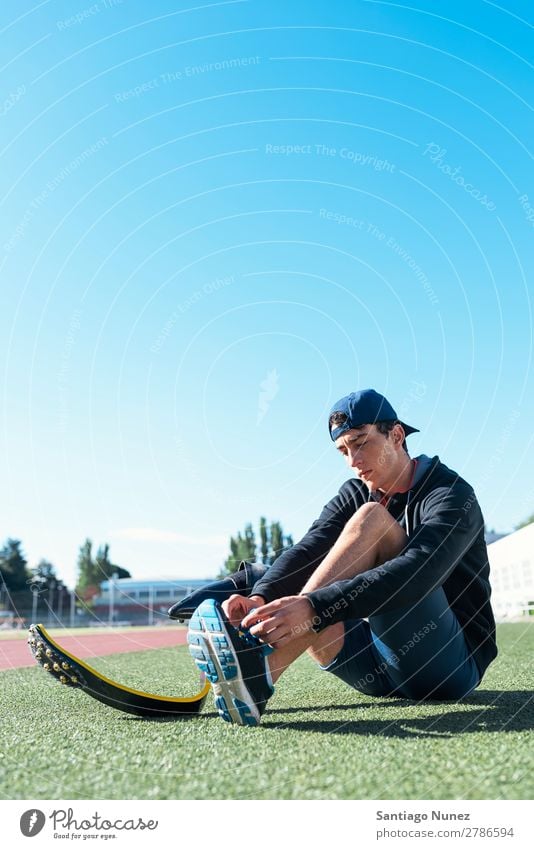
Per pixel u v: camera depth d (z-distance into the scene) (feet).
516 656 13.69
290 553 6.56
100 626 110.01
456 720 5.98
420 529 6.00
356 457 6.62
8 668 14.92
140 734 5.76
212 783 4.20
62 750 5.09
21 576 128.67
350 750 4.84
